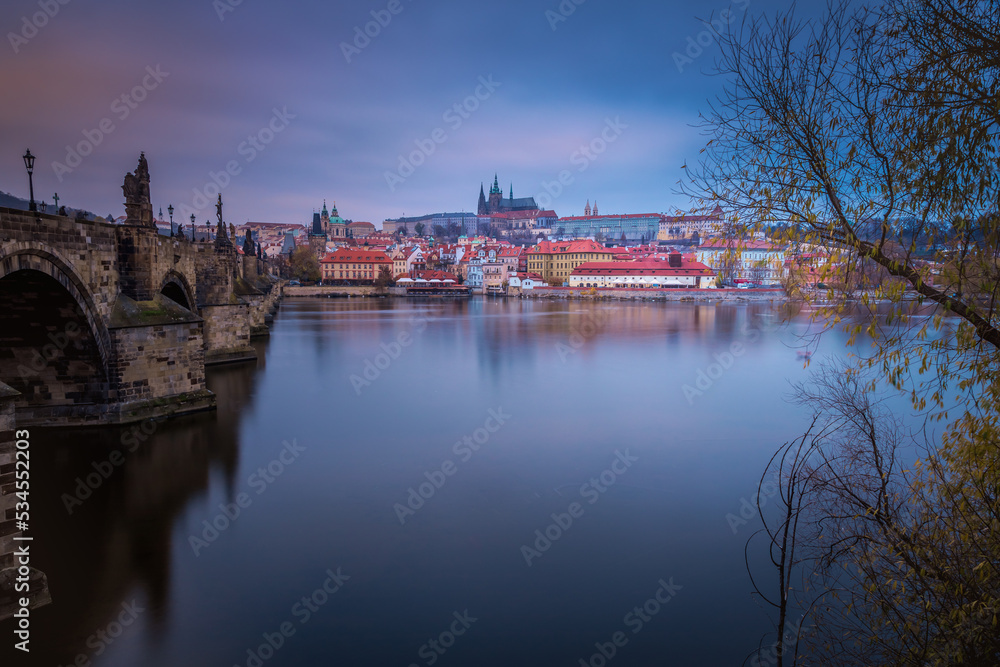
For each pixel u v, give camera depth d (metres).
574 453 36.97
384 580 21.39
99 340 35.81
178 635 17.98
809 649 14.12
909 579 11.91
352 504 28.52
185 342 42.12
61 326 34.56
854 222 10.34
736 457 36.06
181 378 41.94
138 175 39.53
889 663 12.24
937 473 11.87
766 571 21.61
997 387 10.13
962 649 10.66
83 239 34.00
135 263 39.38
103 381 37.12
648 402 52.41
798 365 61.78
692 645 17.36
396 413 47.59
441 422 44.84
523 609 19.56
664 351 86.81
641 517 26.92
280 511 27.50
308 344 92.75
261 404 49.62
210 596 20.25
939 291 9.88
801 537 14.89
